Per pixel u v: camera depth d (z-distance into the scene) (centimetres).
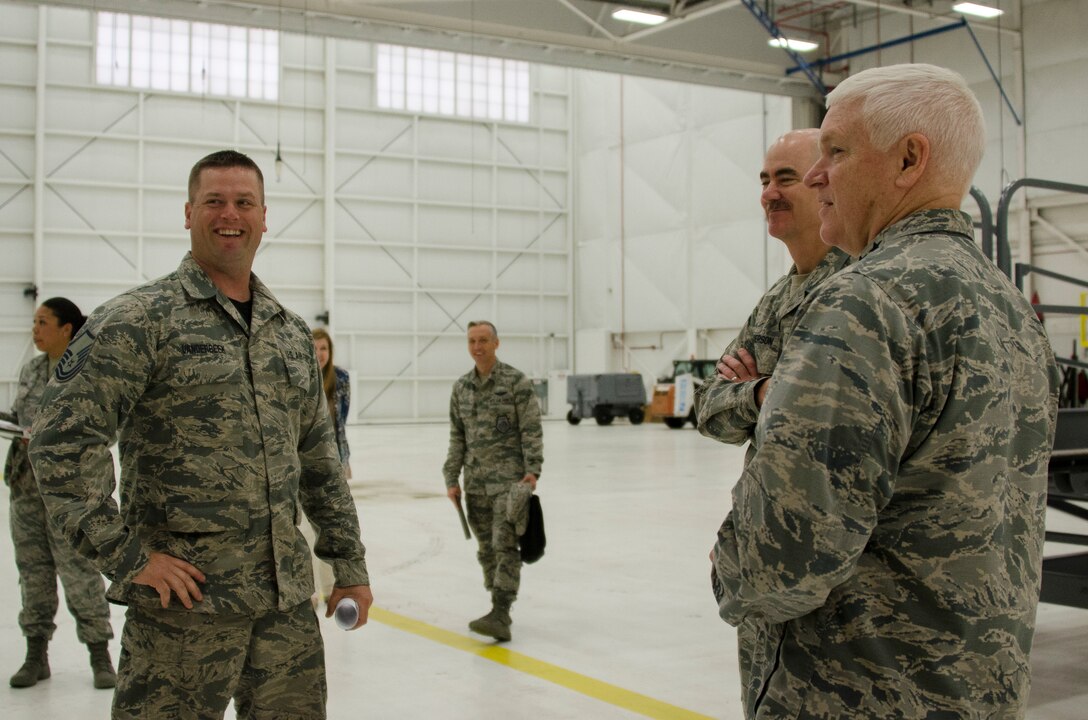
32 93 2312
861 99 163
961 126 158
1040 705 409
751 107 2442
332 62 2567
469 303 2772
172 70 2423
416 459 1603
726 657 492
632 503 1062
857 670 146
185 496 233
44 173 2317
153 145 2409
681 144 2628
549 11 1773
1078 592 404
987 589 143
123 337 229
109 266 2375
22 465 447
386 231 2664
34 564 453
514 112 2827
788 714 152
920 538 143
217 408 238
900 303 144
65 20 2334
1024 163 1888
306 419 264
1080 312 476
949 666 142
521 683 451
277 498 243
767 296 259
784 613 148
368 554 783
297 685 245
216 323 243
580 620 568
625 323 2788
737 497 150
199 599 227
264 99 2511
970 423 143
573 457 1603
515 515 509
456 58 2738
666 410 2355
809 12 2120
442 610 597
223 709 236
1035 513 157
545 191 2883
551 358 2889
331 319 2591
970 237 161
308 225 2583
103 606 451
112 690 443
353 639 531
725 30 1983
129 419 239
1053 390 167
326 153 2575
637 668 474
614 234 2814
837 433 140
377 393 2664
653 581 673
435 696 434
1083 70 1809
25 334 2302
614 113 2803
